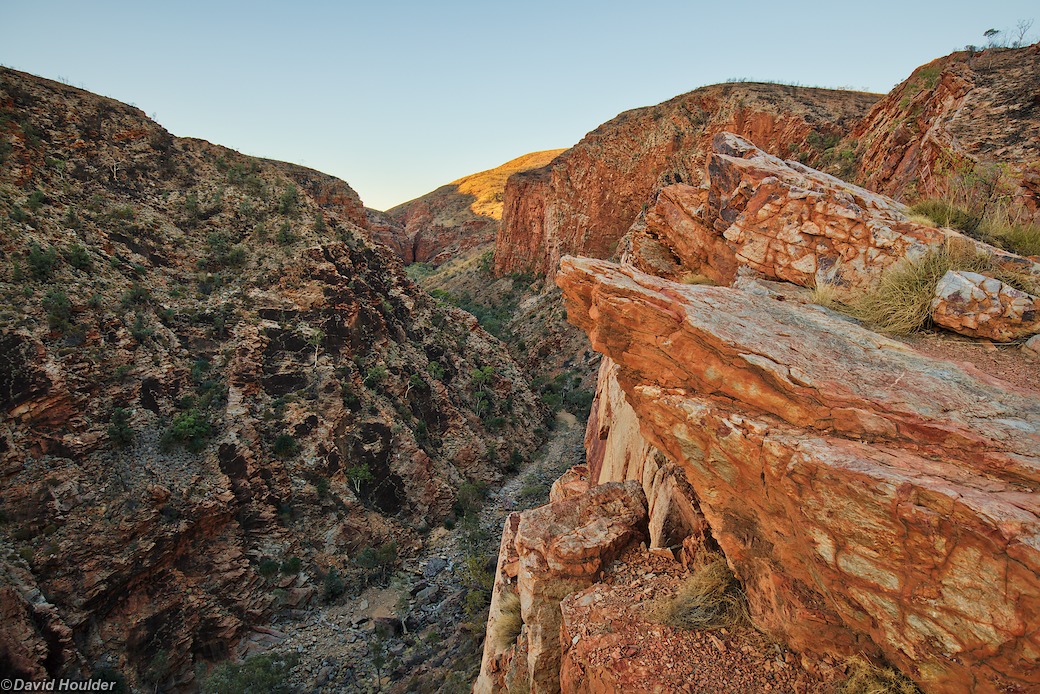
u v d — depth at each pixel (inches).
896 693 177.9
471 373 2206.0
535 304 3558.1
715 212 399.2
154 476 1122.0
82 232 1471.5
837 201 310.0
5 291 1179.3
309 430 1423.5
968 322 238.4
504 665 444.1
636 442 534.9
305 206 2177.7
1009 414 180.1
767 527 214.4
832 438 188.9
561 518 399.9
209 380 1380.4
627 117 3366.1
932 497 150.2
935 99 533.3
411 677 925.8
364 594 1234.0
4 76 1712.6
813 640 215.0
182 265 1647.4
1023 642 136.6
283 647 1063.0
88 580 948.6
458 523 1535.4
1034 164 350.9
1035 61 477.4
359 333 1806.1
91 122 1824.6
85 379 1167.0
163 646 990.4
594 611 287.7
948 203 340.8
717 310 252.1
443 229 6628.9
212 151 2177.7
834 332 246.2
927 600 155.3
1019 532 134.3
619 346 273.4
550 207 3759.8
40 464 1028.5
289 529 1256.8
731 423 214.2
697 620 254.2
